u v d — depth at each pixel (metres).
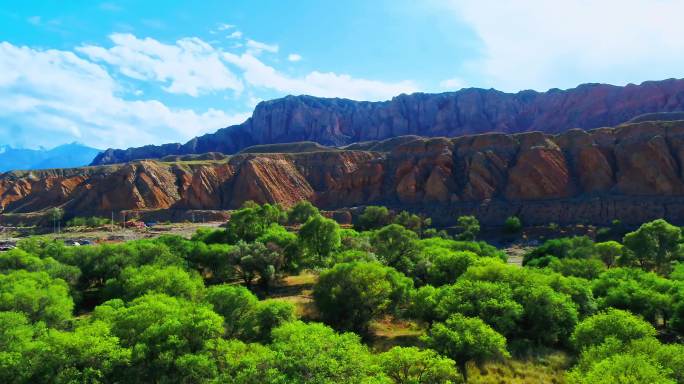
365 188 148.88
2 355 22.83
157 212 150.25
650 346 24.17
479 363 29.44
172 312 28.08
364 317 38.12
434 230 96.62
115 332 26.66
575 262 50.97
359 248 60.62
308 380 20.47
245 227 69.25
